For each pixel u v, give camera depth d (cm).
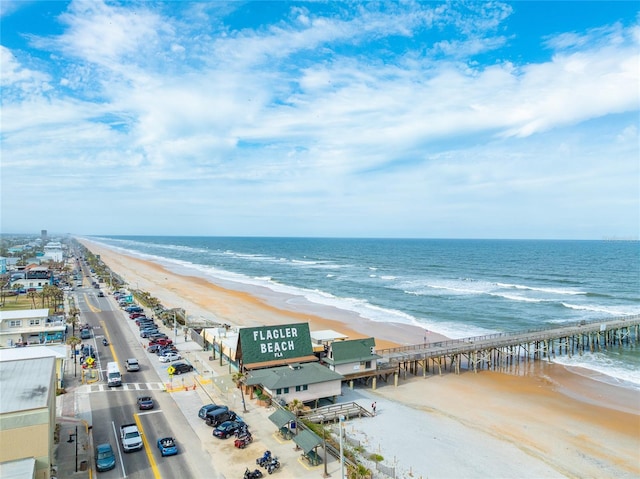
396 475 3706
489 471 3856
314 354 5888
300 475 3481
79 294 12288
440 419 4969
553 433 4706
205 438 4078
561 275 19475
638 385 6309
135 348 7056
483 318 10375
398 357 6344
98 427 4250
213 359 6556
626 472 3934
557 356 7912
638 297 13475
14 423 3077
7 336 7138
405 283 16575
